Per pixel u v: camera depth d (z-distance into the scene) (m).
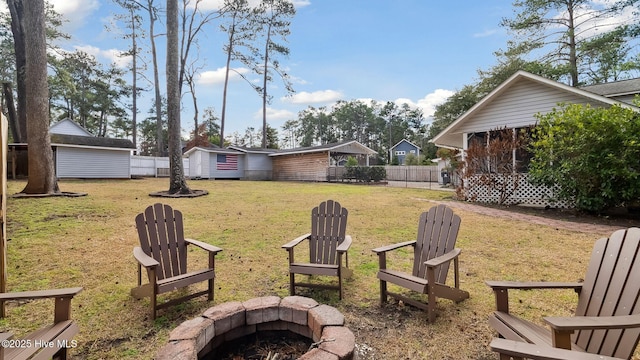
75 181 16.14
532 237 5.25
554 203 8.19
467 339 2.28
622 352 1.52
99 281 3.38
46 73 9.24
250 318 2.11
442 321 2.54
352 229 5.96
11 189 10.96
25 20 8.95
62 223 5.95
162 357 1.58
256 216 7.26
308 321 2.07
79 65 26.09
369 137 60.78
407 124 59.62
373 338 2.30
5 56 19.80
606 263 1.87
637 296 1.62
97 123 35.50
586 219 6.82
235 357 2.03
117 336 2.33
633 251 1.74
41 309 2.69
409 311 2.71
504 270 3.70
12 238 4.87
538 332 1.74
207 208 8.36
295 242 3.20
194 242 3.15
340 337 1.76
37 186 9.20
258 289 3.21
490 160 9.59
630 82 10.53
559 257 4.18
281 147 63.62
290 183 19.64
